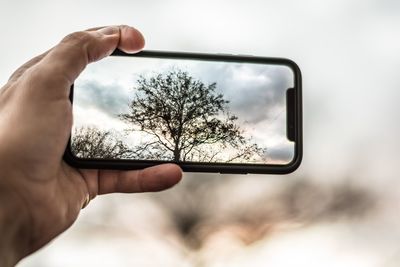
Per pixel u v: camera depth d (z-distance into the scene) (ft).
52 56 2.37
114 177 2.77
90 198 2.74
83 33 2.47
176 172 2.63
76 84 2.67
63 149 2.39
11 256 2.12
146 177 2.68
